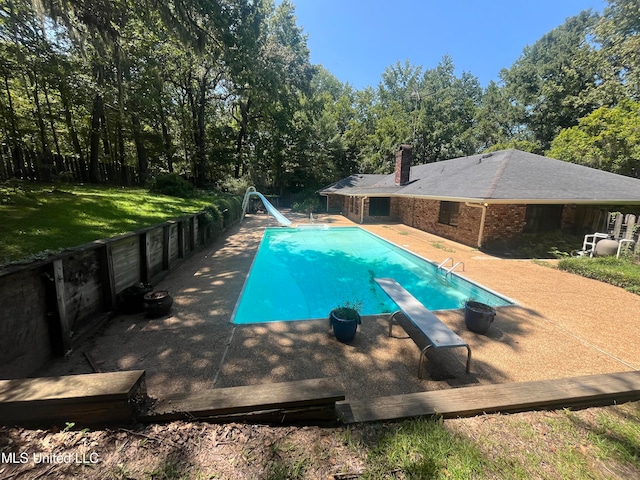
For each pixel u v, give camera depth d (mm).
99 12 7137
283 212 24672
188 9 8922
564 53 26547
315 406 1907
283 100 22844
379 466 1646
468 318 4457
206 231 10945
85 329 4102
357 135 31406
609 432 1975
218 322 4703
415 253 10016
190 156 22531
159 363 3545
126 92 13445
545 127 27438
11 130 12141
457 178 13617
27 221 5773
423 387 3131
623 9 18969
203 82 20844
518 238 10766
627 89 19234
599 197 9609
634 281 6129
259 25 14281
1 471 1492
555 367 3490
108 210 7945
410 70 40000
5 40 9562
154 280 6418
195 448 1681
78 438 1693
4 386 1757
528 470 1670
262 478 1539
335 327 4121
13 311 2996
